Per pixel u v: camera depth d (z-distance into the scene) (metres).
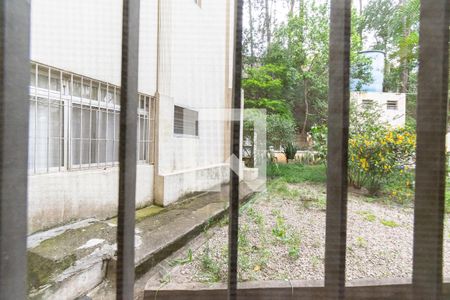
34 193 2.57
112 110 3.60
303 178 4.88
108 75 3.40
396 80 4.91
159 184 4.19
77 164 3.16
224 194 4.54
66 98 3.01
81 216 3.06
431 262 0.67
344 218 0.69
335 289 0.69
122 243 0.68
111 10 3.32
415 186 0.69
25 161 0.61
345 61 0.69
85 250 2.29
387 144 3.91
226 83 5.83
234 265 0.78
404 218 3.20
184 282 2.15
